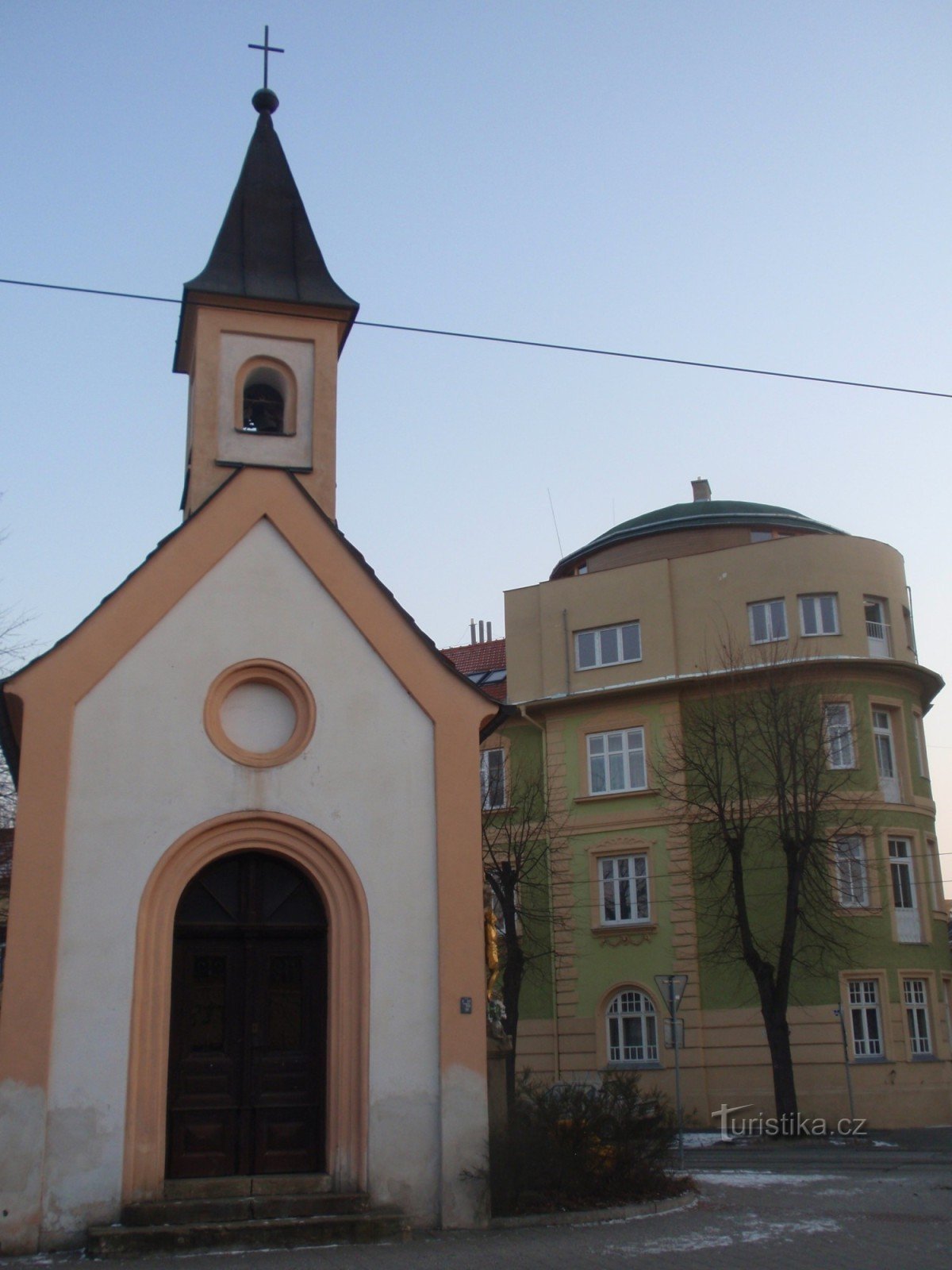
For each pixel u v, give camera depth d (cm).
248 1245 1271
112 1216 1302
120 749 1448
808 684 3453
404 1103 1428
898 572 3794
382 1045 1441
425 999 1470
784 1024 3081
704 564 3822
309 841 1492
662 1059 3506
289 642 1547
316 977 1477
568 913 3753
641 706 3781
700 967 3525
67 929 1374
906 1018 3391
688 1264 1142
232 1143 1405
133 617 1495
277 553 1576
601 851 3738
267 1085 1432
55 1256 1241
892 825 3519
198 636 1515
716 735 3416
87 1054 1341
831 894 3406
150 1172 1338
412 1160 1412
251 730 1526
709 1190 1753
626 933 3647
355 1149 1406
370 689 1558
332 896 1487
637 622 3884
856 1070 3300
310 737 1521
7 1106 1301
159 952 1410
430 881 1510
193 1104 1402
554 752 3906
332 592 1574
